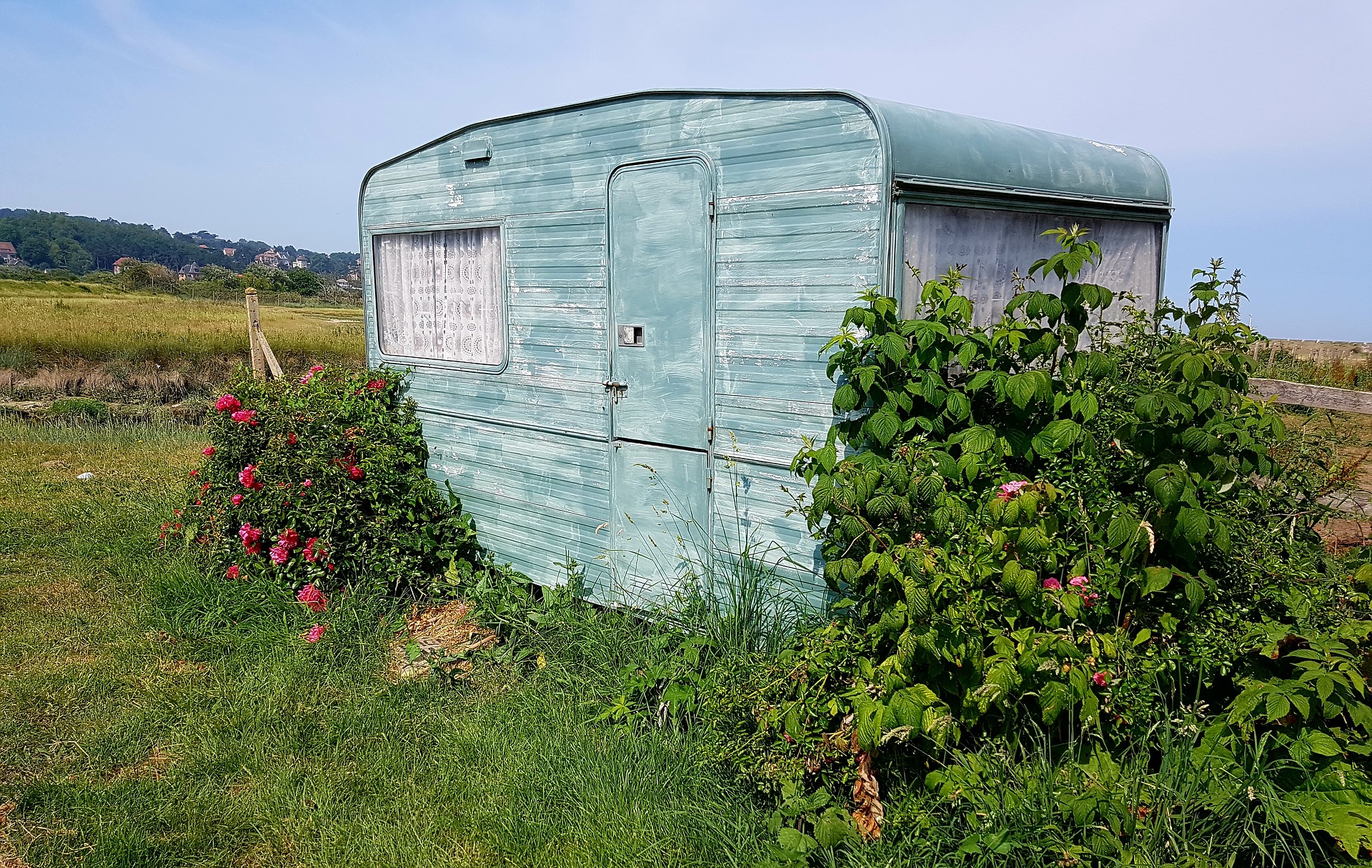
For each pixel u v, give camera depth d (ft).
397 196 19.85
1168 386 11.16
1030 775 9.02
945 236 12.71
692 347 14.23
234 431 19.71
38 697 14.17
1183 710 9.57
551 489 17.12
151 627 16.81
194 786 11.91
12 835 10.84
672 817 10.55
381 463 18.56
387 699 14.01
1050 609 9.66
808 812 9.74
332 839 10.73
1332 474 14.28
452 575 17.92
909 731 9.00
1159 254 17.01
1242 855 8.65
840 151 12.07
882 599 10.16
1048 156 14.35
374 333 21.31
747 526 13.78
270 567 18.20
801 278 12.66
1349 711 8.64
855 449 11.90
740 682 11.46
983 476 11.10
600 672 13.73
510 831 10.65
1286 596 10.19
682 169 13.98
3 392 50.55
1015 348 11.35
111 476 28.60
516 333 17.39
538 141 16.29
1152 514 10.00
